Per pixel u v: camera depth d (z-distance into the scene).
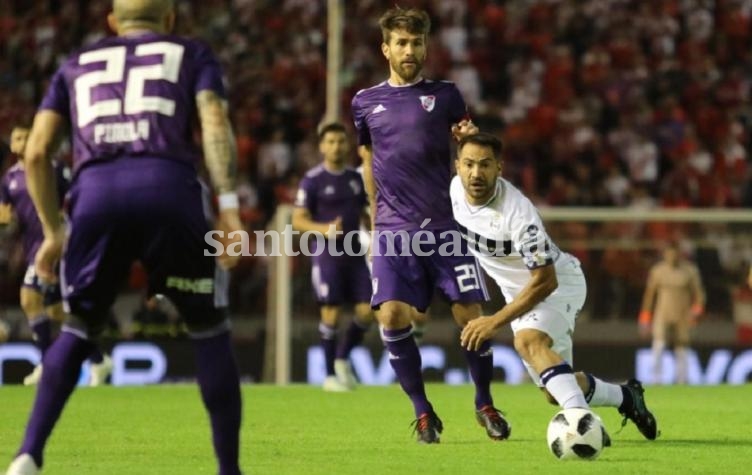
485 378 28.72
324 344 49.53
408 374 28.00
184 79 18.77
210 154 18.31
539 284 24.42
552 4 96.06
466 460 24.14
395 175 28.45
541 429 31.41
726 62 95.25
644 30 95.19
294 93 87.69
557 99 90.00
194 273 18.48
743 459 24.36
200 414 35.66
